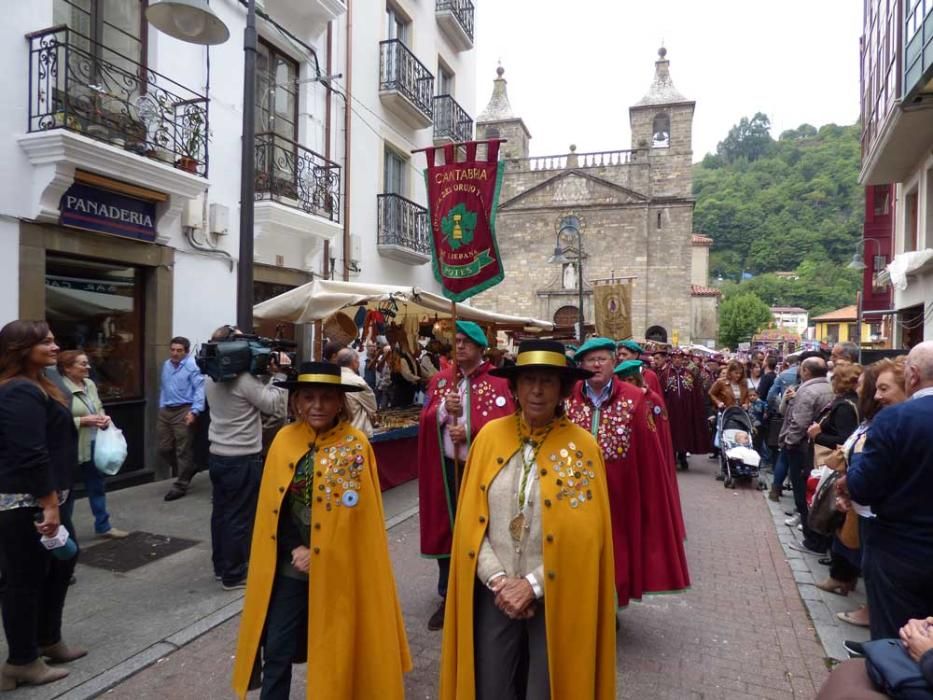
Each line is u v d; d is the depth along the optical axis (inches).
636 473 152.6
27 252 241.4
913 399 102.4
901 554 99.7
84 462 207.5
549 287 1218.0
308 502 103.0
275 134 360.5
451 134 601.3
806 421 224.5
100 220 265.7
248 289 227.8
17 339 120.4
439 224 146.6
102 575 183.5
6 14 233.6
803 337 1925.4
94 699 122.8
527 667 98.1
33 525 120.1
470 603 90.8
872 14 494.6
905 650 67.8
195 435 266.4
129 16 290.7
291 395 107.0
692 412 377.7
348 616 100.4
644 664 141.9
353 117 466.6
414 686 129.6
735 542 235.1
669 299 1167.6
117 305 288.5
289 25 391.2
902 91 378.9
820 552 219.1
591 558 88.2
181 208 299.7
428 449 165.0
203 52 323.9
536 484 90.9
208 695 125.0
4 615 122.7
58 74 249.1
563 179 1221.7
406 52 519.5
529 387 90.4
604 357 155.3
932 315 440.5
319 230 397.1
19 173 237.9
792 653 147.7
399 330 361.7
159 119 280.8
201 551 203.6
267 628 103.0
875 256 633.0
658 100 1190.9
